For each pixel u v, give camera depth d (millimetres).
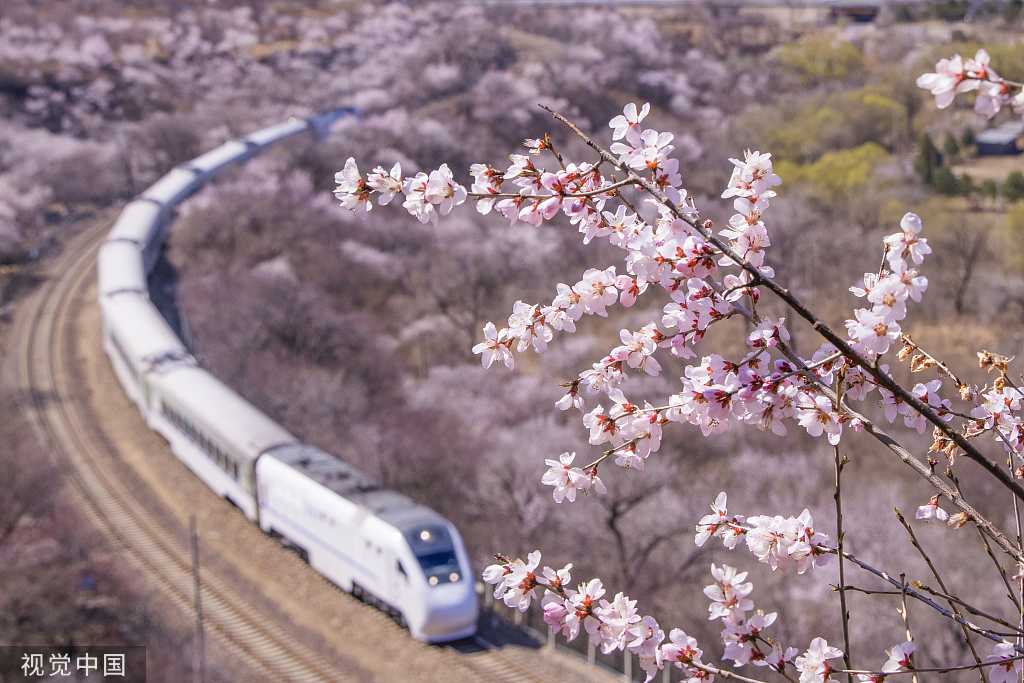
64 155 105062
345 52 154875
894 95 88750
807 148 82875
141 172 109812
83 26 146125
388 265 73812
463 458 47156
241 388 54344
